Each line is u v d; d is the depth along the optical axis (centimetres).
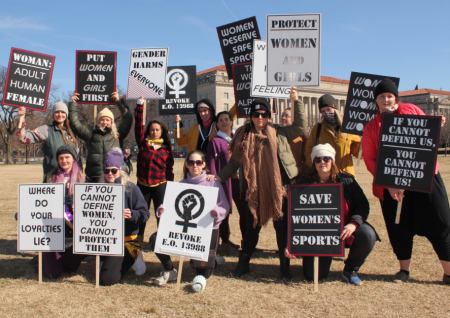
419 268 463
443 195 405
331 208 408
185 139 704
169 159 626
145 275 456
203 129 638
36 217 428
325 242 403
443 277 412
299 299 368
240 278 442
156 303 362
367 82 553
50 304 360
